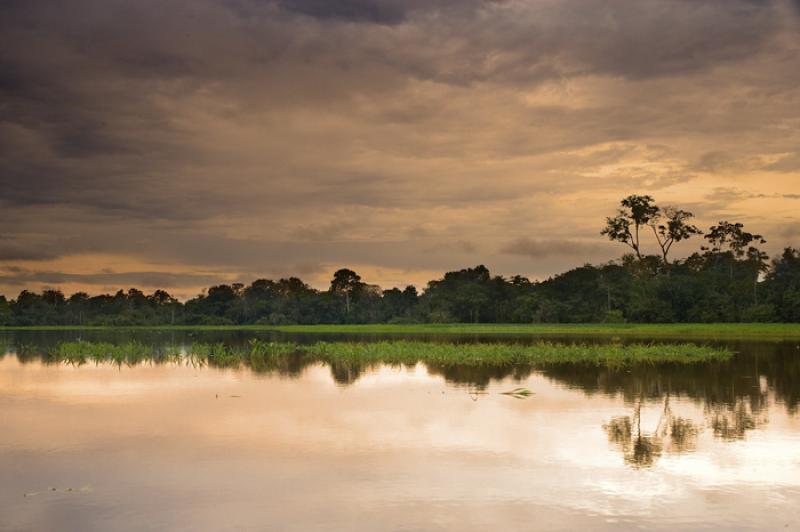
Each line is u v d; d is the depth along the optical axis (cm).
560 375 3316
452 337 7356
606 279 11675
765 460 1577
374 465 1539
